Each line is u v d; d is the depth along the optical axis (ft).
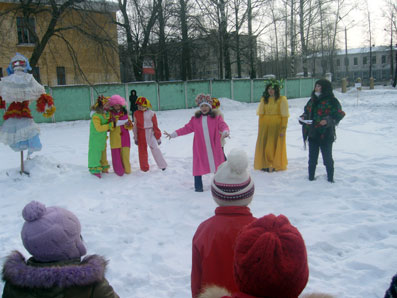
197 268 7.46
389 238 13.09
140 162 24.70
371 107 62.54
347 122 43.88
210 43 91.40
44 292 5.33
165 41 89.35
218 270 7.06
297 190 19.16
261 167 23.06
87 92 65.98
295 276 4.32
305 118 20.45
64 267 5.43
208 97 20.38
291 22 104.99
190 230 14.79
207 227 7.44
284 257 4.31
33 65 54.54
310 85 100.78
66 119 64.64
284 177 21.66
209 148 19.97
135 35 88.38
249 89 87.15
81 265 5.62
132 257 12.69
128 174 23.99
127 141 23.72
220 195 7.38
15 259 5.65
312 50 138.41
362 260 11.50
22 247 13.65
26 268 5.43
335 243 12.94
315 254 12.24
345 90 116.98
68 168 24.97
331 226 14.24
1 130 22.77
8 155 32.17
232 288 6.98
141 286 10.94
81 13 52.13
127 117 23.91
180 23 85.71
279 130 22.63
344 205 16.67
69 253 5.77
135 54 75.36
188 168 25.40
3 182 22.06
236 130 42.86
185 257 12.56
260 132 22.93
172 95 75.92
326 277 10.85
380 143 30.42
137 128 24.32
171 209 17.29
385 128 37.96
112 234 14.70
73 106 65.05
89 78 84.84
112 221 16.02
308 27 105.50
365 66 245.04
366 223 14.30
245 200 7.38
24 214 5.63
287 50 143.23
